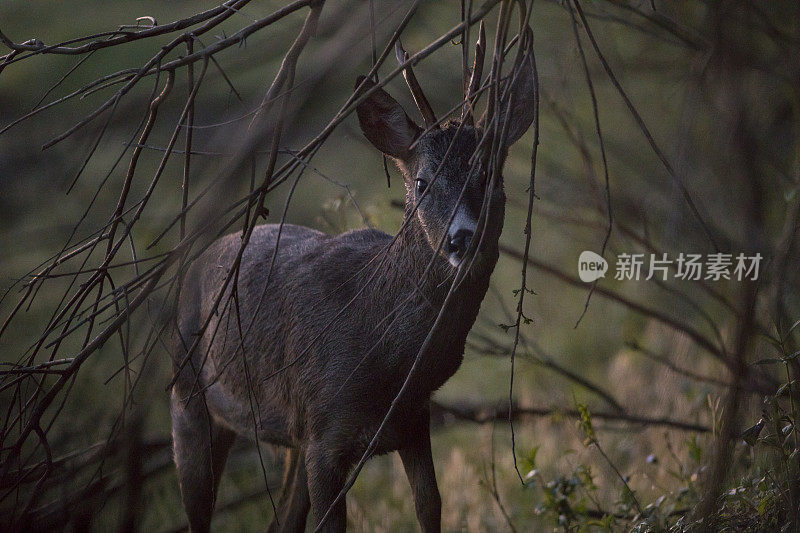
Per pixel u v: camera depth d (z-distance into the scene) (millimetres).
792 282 7914
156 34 5949
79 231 14414
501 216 7617
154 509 11672
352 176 19688
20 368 6379
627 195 14406
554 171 15812
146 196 6070
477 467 12516
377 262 8164
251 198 5781
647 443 11805
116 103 5738
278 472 12750
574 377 11602
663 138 13445
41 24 20984
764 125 8844
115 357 12203
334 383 8047
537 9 13188
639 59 12641
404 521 11531
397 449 8352
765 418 7238
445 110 15125
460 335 7902
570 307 17406
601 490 10992
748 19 6520
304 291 8508
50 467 6672
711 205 10648
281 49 7133
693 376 10688
